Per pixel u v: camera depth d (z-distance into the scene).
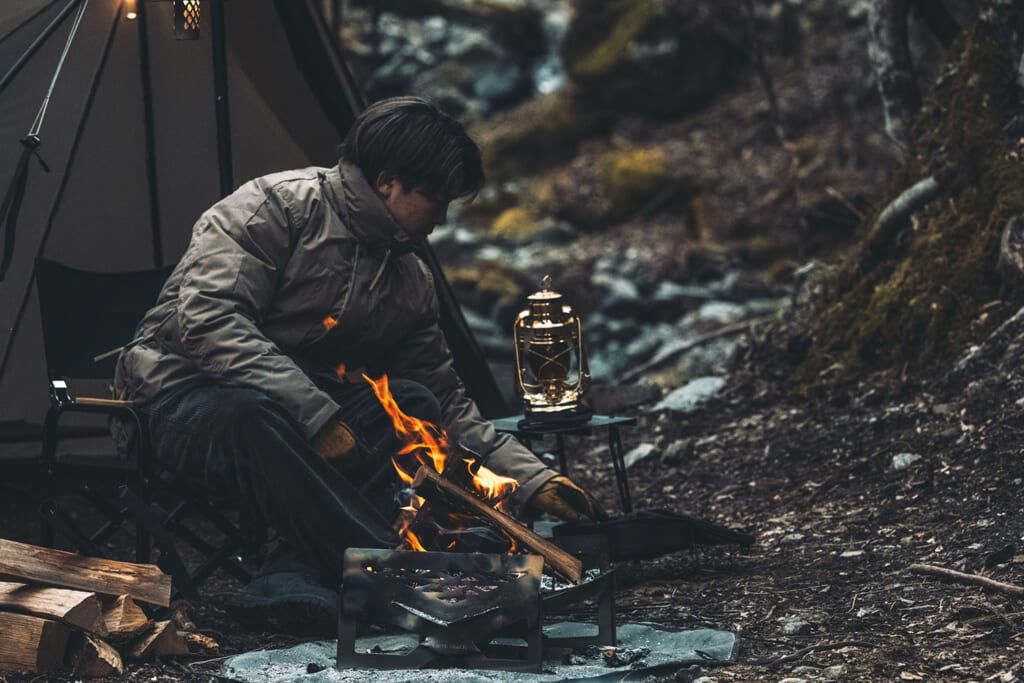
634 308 16.22
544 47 23.98
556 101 21.16
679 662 4.16
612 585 4.50
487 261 17.56
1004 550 5.00
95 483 4.88
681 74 20.12
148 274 5.69
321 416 4.70
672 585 5.44
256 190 4.99
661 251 17.31
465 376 8.38
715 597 5.18
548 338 5.55
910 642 4.30
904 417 7.12
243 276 4.83
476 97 22.56
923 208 8.57
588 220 18.59
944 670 3.98
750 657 4.30
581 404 5.61
